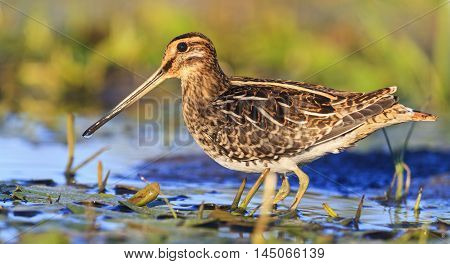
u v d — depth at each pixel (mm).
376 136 15711
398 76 17547
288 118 10586
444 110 17281
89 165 13289
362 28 18406
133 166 13398
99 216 9945
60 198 10648
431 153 14312
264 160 10820
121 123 16328
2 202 10492
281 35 18469
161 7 18641
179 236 9234
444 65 17406
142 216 10000
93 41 18562
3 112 16766
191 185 12320
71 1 18891
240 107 10797
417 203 10953
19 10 18266
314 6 19453
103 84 17953
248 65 18328
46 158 13602
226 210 10469
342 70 17812
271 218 10039
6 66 17859
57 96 17766
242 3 19891
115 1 19094
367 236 9492
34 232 9305
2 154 13750
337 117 10484
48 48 18047
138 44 18188
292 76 18016
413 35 18234
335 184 12695
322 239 9258
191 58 11336
